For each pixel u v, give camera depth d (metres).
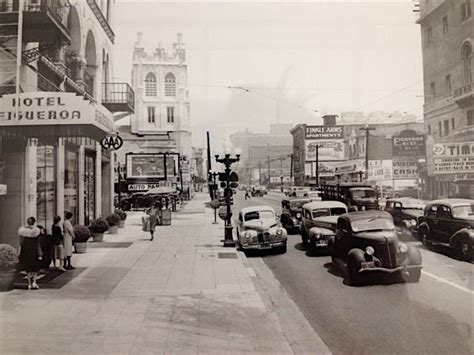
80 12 17.53
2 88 11.93
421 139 20.61
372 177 23.70
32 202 13.01
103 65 22.61
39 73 13.66
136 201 38.62
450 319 6.71
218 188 42.09
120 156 37.69
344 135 31.38
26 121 11.18
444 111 19.11
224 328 7.02
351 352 5.97
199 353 5.95
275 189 39.22
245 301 8.70
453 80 18.52
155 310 8.03
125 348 6.11
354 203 20.94
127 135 30.31
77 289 9.59
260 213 16.61
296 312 7.96
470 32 17.08
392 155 22.17
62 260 11.84
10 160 12.69
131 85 24.80
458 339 6.04
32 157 13.09
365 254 9.88
